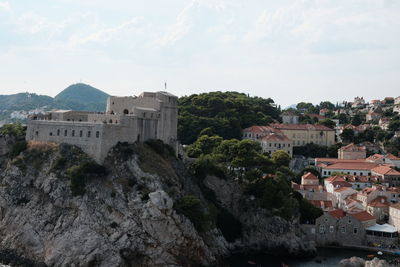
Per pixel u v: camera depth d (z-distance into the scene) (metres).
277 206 159.62
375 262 124.62
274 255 152.25
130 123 150.88
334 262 141.50
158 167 144.88
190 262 132.25
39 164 146.25
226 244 152.00
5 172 150.38
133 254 125.25
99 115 154.12
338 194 189.50
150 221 127.06
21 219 137.50
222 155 181.88
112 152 144.25
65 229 130.38
